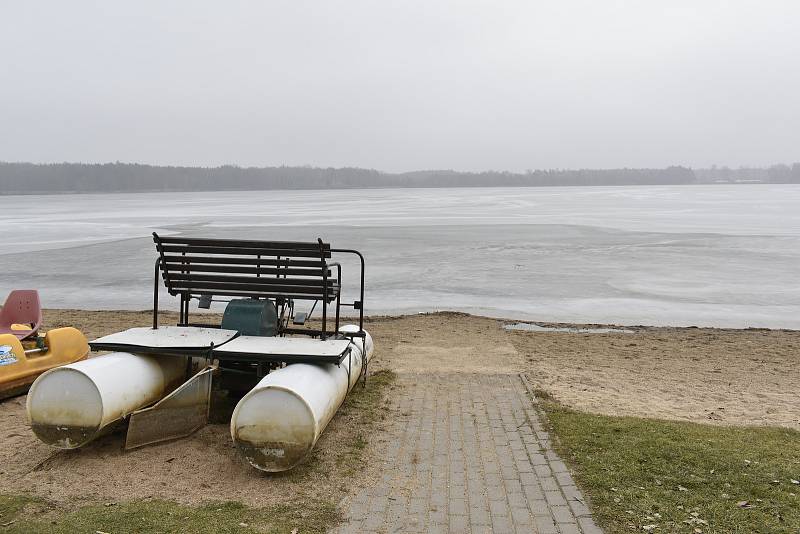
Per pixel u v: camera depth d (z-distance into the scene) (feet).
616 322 51.03
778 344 42.24
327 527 14.96
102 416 18.08
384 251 95.76
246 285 22.43
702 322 51.55
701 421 23.91
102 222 166.91
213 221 169.37
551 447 19.86
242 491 16.85
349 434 20.98
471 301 58.90
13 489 16.75
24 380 24.23
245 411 17.53
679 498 16.40
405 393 26.16
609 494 16.58
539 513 15.60
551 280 70.49
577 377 31.30
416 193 609.01
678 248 98.58
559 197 391.04
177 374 21.42
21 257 88.79
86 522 14.85
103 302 57.52
